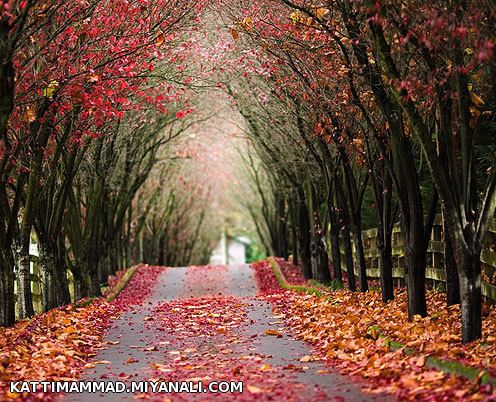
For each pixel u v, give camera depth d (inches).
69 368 469.1
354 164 843.4
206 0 719.1
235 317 729.6
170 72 842.8
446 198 450.0
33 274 900.6
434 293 711.1
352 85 590.9
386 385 385.4
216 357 510.6
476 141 678.5
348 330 543.5
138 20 642.2
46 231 791.1
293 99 815.1
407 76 532.1
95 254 1027.3
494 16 399.5
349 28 541.0
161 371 462.3
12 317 645.9
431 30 416.8
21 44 515.8
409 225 568.1
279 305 826.8
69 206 939.3
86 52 602.2
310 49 644.1
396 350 446.0
